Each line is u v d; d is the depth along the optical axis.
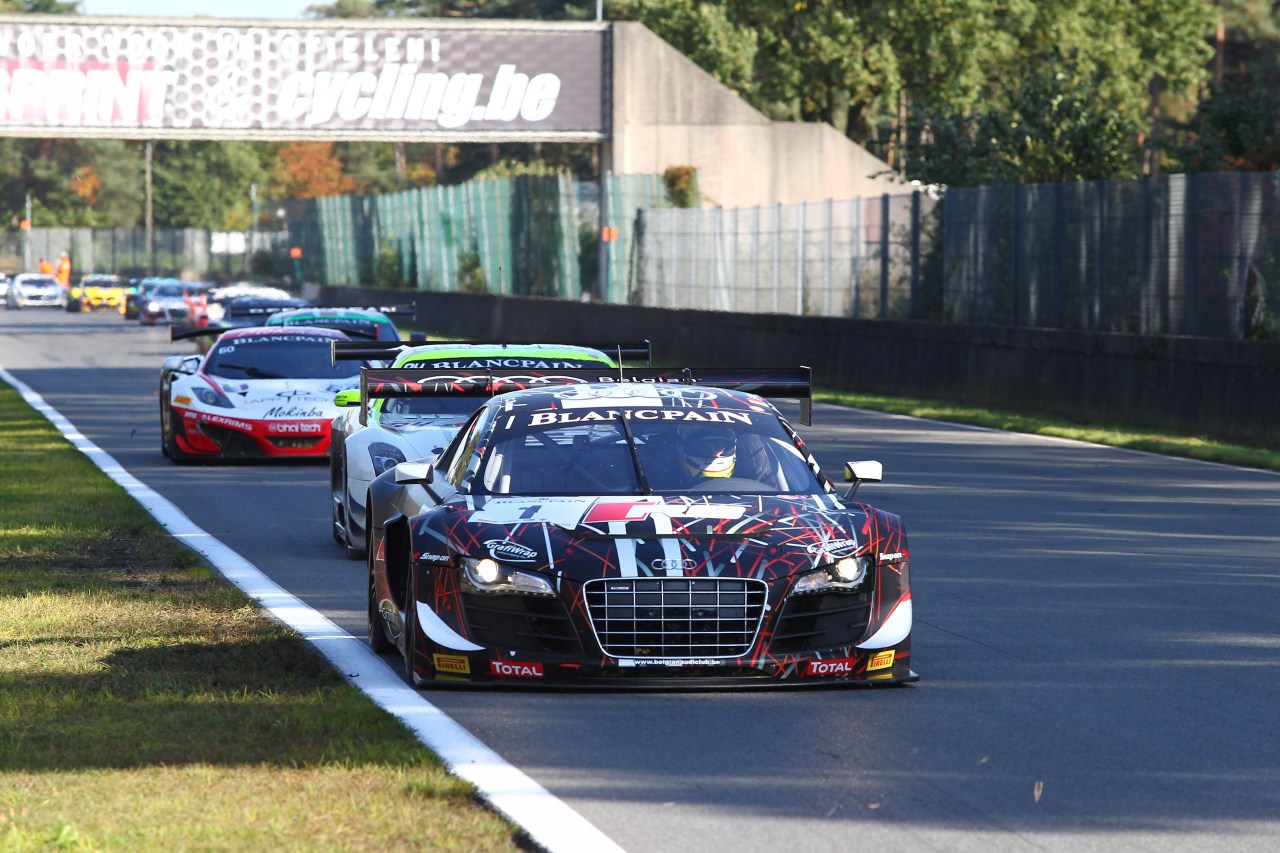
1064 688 31.36
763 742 27.06
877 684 31.33
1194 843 21.89
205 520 56.00
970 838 22.05
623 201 197.75
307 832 21.39
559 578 29.78
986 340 106.94
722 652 29.97
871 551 30.98
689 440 33.72
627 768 25.44
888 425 93.81
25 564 45.56
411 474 33.66
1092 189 100.06
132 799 22.86
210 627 36.22
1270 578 44.41
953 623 38.09
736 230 149.38
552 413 34.62
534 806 22.98
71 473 68.62
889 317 124.06
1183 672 32.84
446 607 30.42
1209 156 125.44
